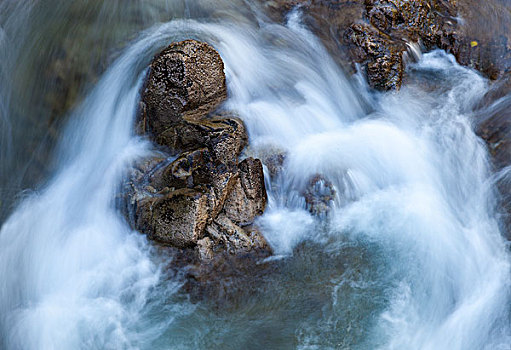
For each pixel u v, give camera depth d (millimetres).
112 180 5941
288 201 6004
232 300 5676
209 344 5559
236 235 5781
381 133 6223
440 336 5586
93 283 5727
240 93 6219
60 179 6023
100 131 6117
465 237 5891
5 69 6164
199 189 5797
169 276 5727
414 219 5941
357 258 5812
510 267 5797
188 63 5902
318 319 5621
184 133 5938
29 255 5812
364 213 5973
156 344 5562
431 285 5727
